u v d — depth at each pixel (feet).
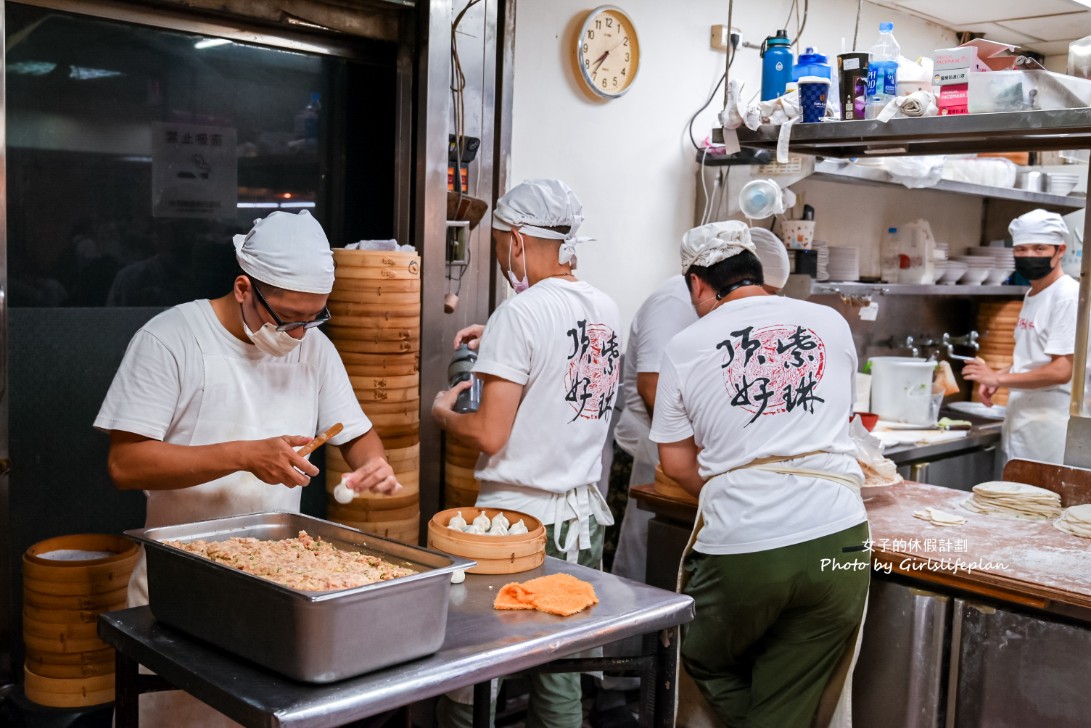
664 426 8.40
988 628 8.09
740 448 7.82
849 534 7.70
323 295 6.48
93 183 8.46
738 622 7.88
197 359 6.58
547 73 12.24
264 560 5.72
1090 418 10.06
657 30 13.56
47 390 8.28
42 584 7.34
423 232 10.12
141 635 5.76
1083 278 10.03
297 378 7.06
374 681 5.07
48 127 8.17
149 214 8.83
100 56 8.41
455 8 10.62
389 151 10.49
